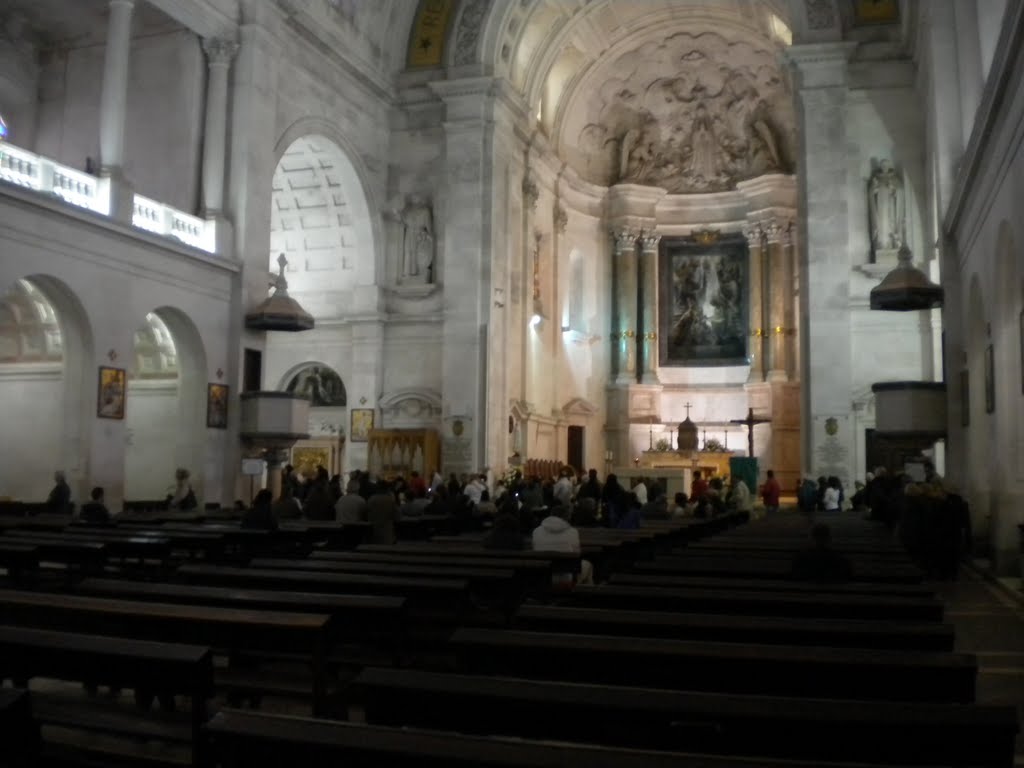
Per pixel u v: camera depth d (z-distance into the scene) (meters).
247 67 21.17
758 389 33.75
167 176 21.12
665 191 35.75
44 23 21.77
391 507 12.66
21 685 5.25
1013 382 13.57
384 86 26.62
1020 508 13.20
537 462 29.20
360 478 17.11
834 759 3.06
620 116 35.88
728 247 35.59
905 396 18.83
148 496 21.20
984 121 12.37
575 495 20.61
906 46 23.48
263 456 20.75
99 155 19.97
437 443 25.75
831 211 23.47
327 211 26.67
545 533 9.83
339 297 27.12
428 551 9.32
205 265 19.97
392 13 26.89
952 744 2.97
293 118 22.81
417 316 26.62
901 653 3.94
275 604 5.45
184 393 20.11
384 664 6.32
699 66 34.50
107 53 18.33
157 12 20.66
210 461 19.97
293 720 2.79
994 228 13.38
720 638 4.83
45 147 22.20
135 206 18.59
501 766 2.46
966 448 18.08
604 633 4.96
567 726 3.26
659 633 4.90
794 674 3.95
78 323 17.08
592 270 35.50
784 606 5.85
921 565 13.57
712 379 35.38
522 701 3.26
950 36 18.45
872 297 19.45
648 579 6.86
